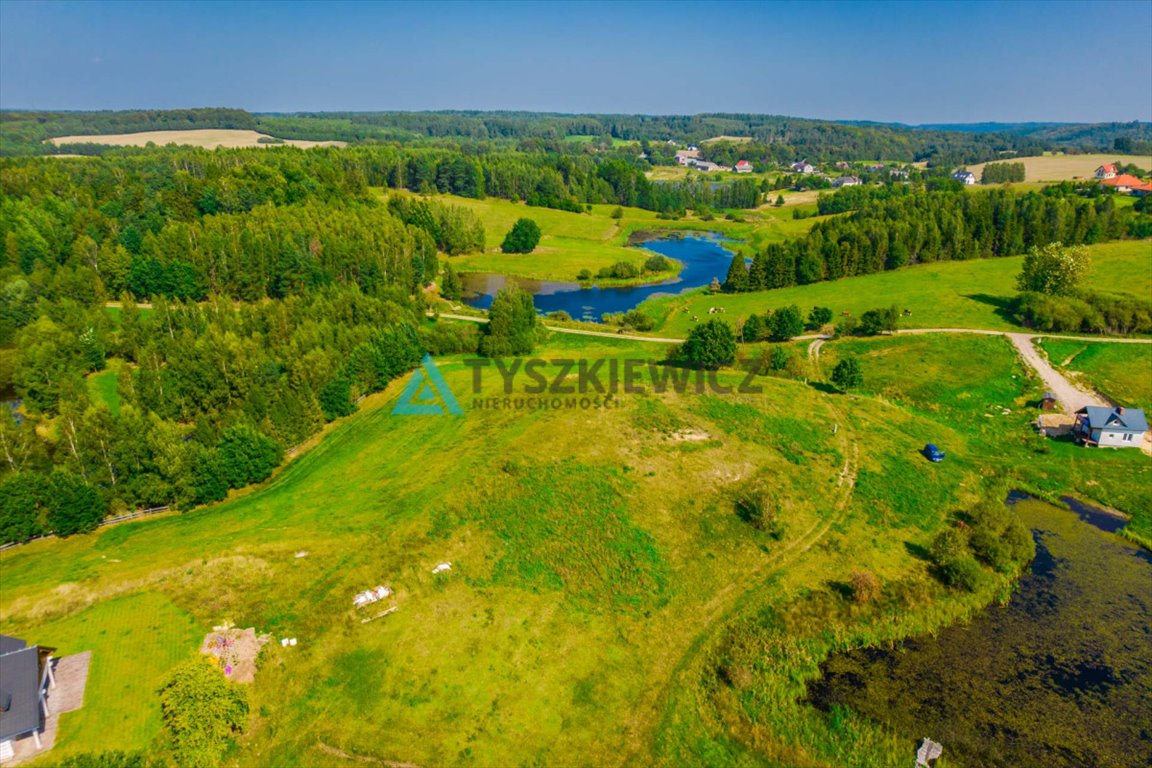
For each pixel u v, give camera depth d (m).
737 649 46.03
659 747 38.69
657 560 54.16
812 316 120.31
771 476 65.75
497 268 176.25
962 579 53.34
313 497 59.78
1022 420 84.19
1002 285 138.38
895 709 42.19
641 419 73.44
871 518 61.75
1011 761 38.72
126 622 44.06
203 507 59.44
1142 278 135.25
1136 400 87.19
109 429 60.78
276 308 97.00
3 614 43.88
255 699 39.75
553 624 47.06
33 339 85.75
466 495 58.84
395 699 40.41
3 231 116.56
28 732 35.34
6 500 51.44
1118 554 59.03
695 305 143.12
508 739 38.62
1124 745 39.91
